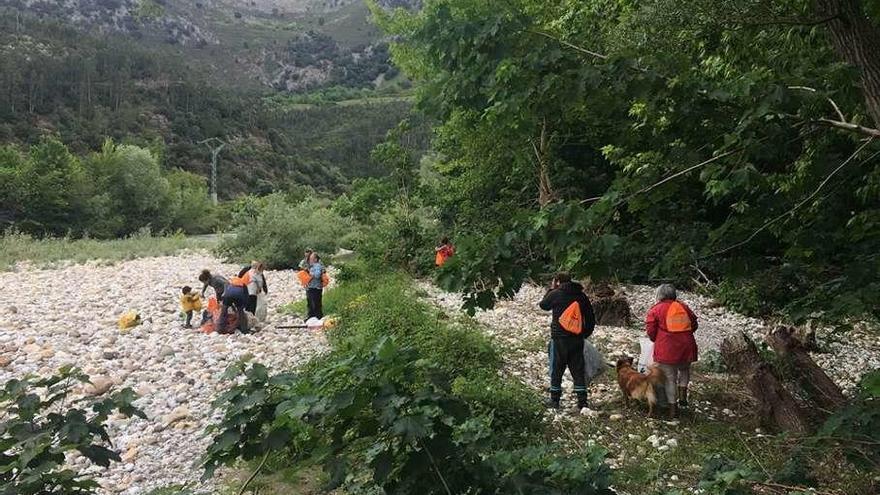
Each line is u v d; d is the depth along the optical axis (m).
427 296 15.44
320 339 11.89
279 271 25.98
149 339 12.55
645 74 4.86
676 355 7.47
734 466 4.20
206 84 127.38
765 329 12.47
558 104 5.25
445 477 2.81
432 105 5.31
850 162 6.19
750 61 7.36
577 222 4.50
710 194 6.22
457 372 8.52
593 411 7.72
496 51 4.99
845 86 5.04
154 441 7.45
